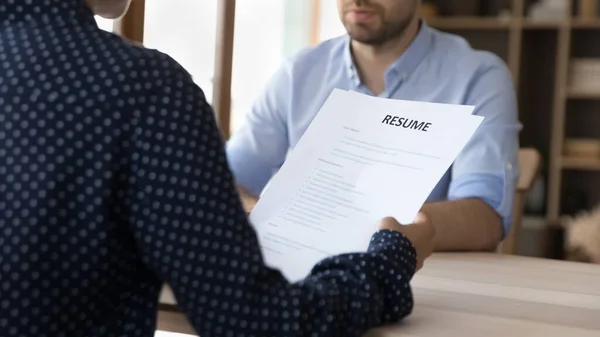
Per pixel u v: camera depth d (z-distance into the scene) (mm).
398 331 801
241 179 1889
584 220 3145
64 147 677
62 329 691
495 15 4340
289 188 1036
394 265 818
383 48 1798
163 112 690
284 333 695
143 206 679
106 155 675
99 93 685
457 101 1767
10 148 686
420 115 1037
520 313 917
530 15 4184
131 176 681
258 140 1904
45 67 698
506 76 1779
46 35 716
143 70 701
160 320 901
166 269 688
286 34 3908
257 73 3834
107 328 713
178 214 679
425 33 1831
